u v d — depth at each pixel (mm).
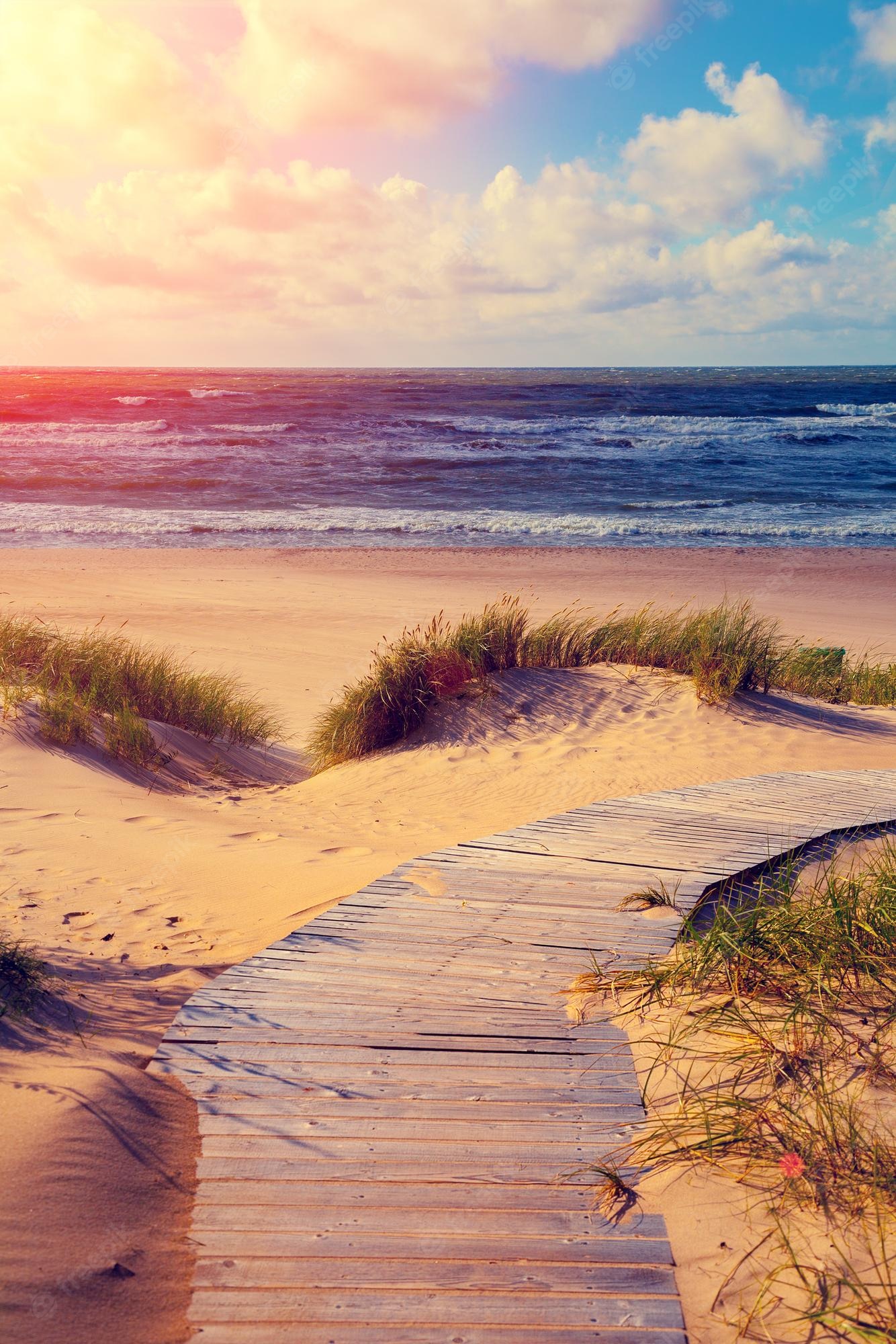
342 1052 3326
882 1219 2455
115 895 5246
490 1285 2326
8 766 7445
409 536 27500
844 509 32688
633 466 41594
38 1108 2770
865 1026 3336
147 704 10047
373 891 4938
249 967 4000
